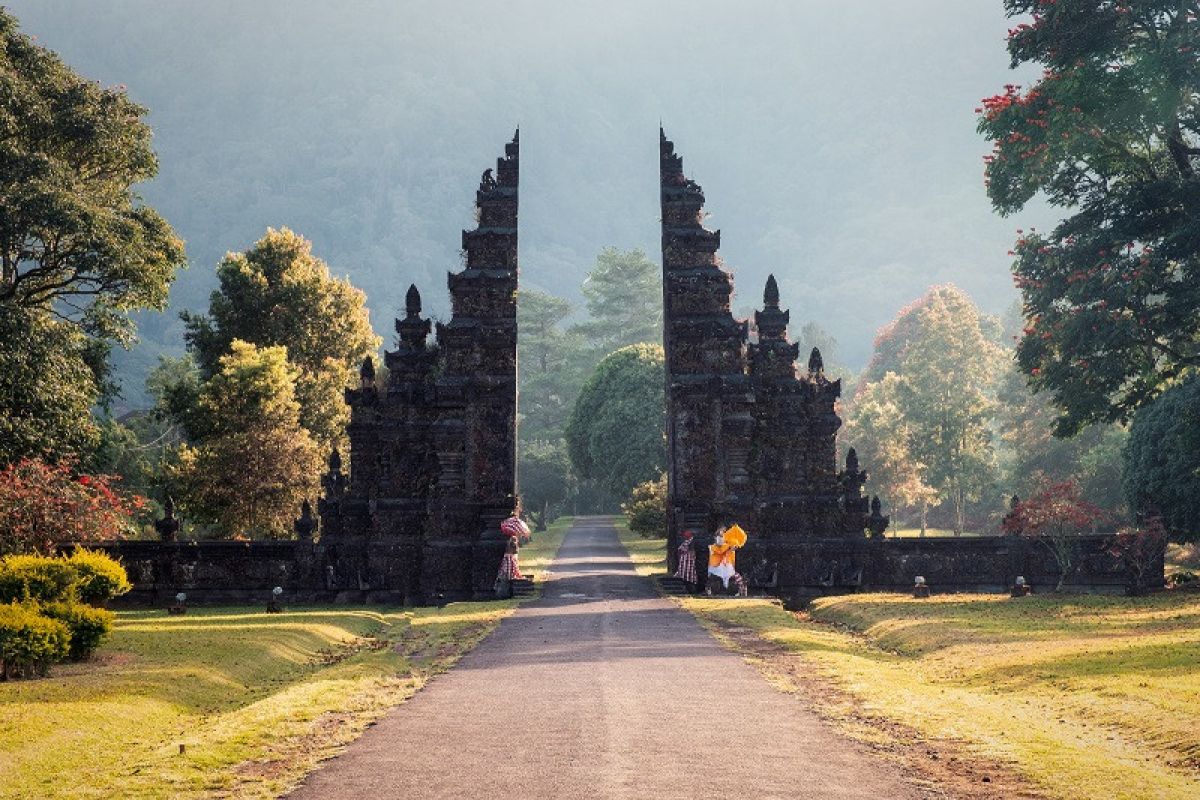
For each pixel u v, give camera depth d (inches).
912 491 3818.9
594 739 583.2
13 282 1711.4
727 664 883.4
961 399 4200.3
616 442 3912.4
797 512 1895.9
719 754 549.3
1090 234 1708.9
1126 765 533.6
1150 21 1588.3
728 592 1766.7
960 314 4547.2
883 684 781.9
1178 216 1663.4
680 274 1977.1
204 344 2824.8
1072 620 1219.2
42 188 1574.8
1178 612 1242.6
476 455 1892.2
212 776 524.4
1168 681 736.3
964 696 756.0
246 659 956.0
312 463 2357.3
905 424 4099.4
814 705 688.4
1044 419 3683.6
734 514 1860.2
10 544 1379.2
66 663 885.2
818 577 1866.4
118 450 2554.1
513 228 2006.6
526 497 4722.0
